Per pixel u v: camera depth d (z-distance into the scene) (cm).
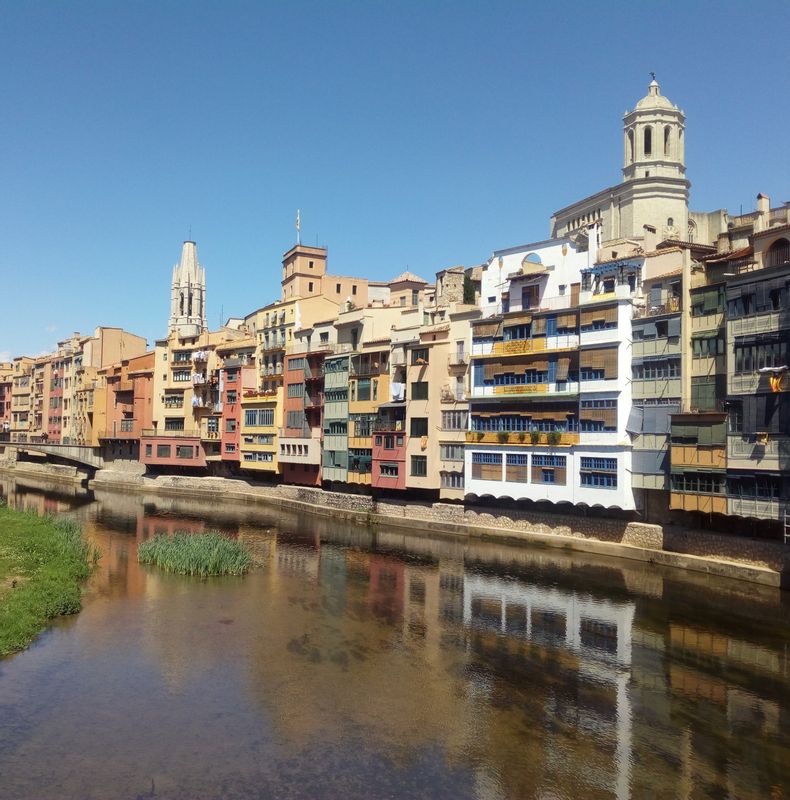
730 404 4225
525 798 1934
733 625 3381
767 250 4397
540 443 5372
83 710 2400
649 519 4909
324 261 10206
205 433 9669
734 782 2023
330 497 7350
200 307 16588
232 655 2939
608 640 3180
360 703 2497
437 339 6384
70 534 5106
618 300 4962
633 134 7538
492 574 4444
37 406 13750
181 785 1962
